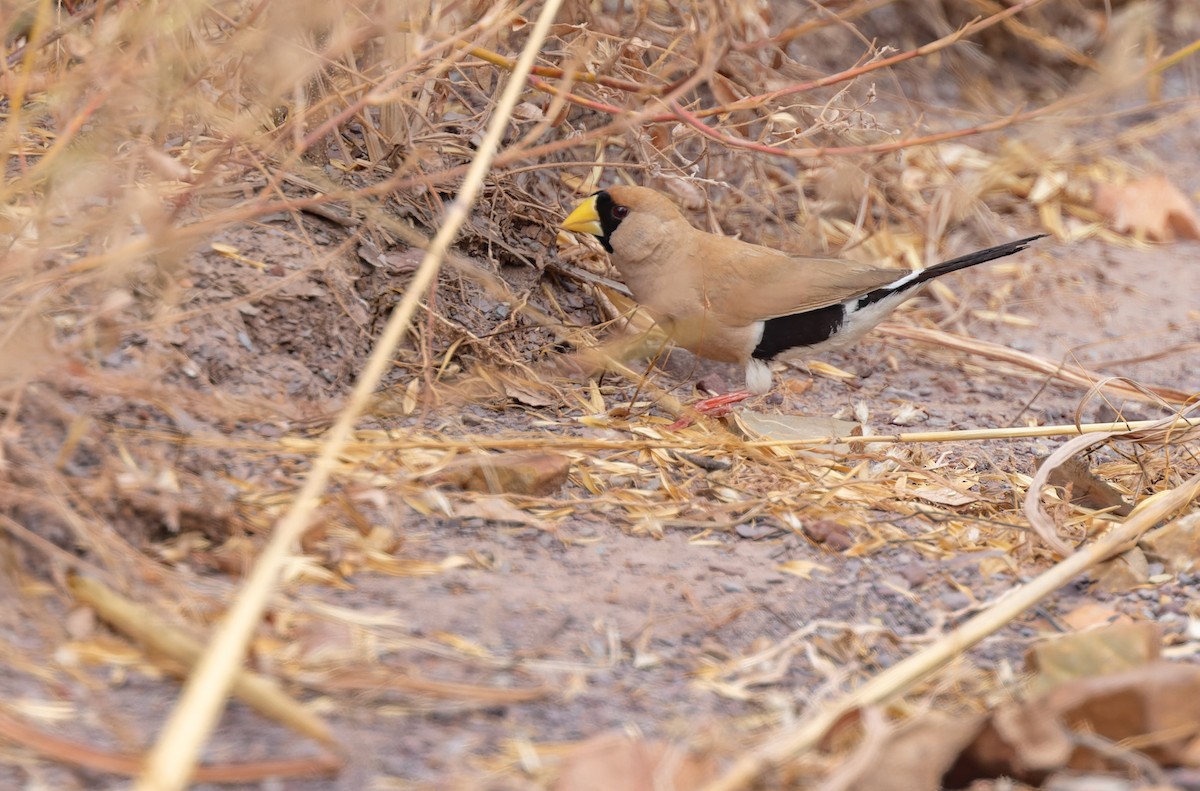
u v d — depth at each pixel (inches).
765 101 364.2
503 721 207.5
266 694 186.5
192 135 350.3
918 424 398.9
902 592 275.9
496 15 308.8
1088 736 205.8
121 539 245.3
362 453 302.7
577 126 455.8
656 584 267.0
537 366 390.0
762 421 370.0
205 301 326.6
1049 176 605.0
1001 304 511.5
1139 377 454.6
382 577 254.2
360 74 333.7
